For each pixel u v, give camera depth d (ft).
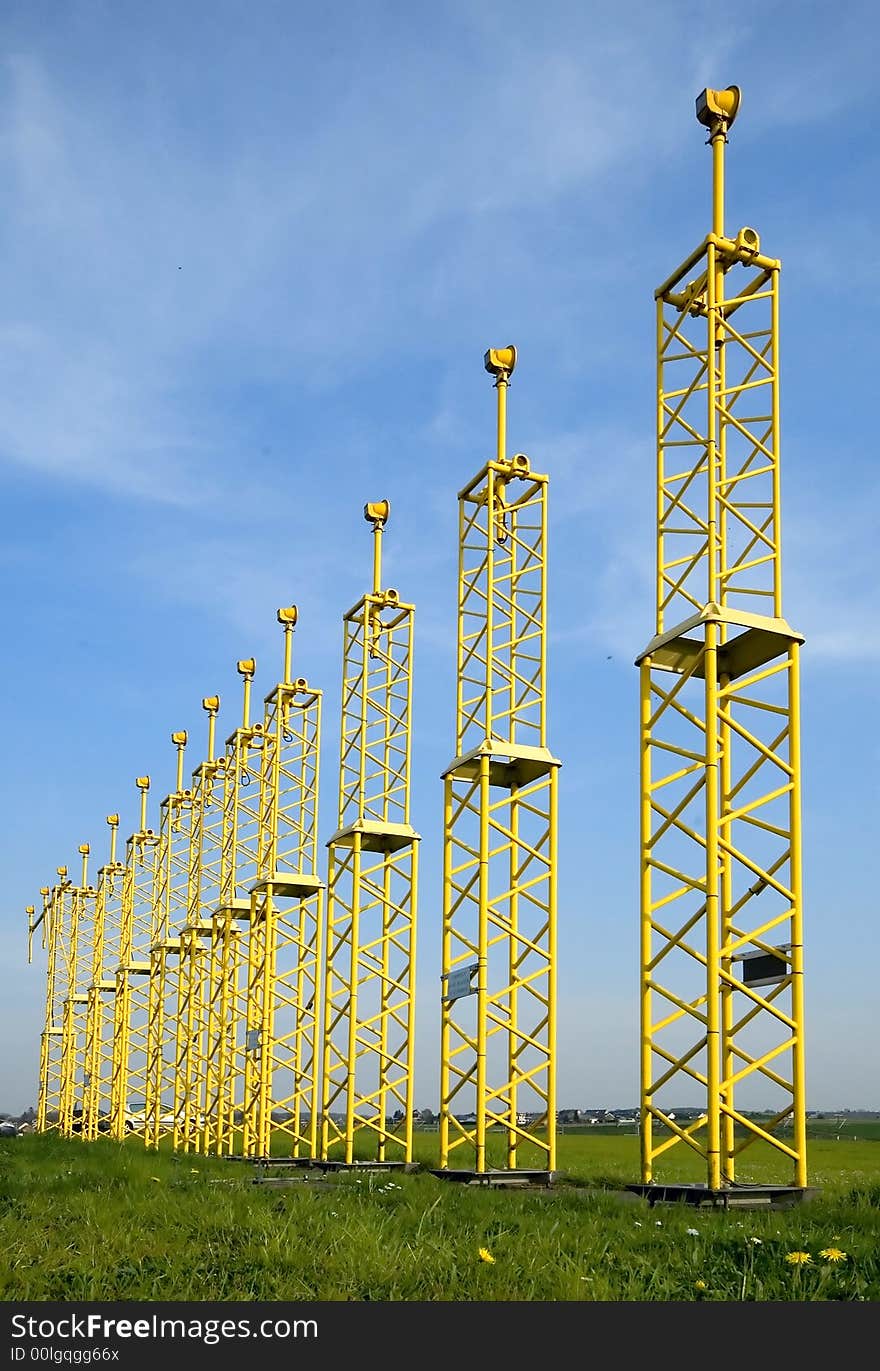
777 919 72.59
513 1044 101.55
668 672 80.74
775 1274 43.47
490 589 106.01
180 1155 126.93
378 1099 119.65
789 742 74.69
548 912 100.83
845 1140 170.91
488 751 101.65
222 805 176.04
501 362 109.81
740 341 80.89
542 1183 94.43
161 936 196.34
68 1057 266.98
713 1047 69.56
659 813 77.10
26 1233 50.19
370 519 130.82
